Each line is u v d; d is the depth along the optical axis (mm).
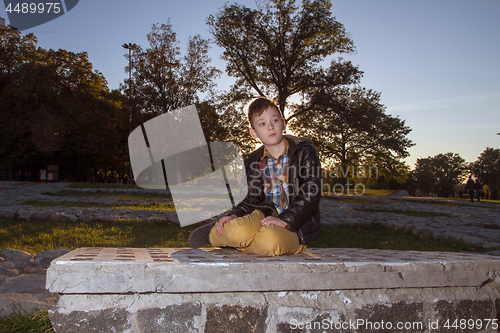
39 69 29000
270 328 1515
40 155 31328
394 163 31062
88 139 30188
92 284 1367
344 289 1544
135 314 1428
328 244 5652
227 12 27016
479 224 8867
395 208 14758
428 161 90125
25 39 32156
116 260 1442
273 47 27859
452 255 1982
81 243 5012
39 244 4848
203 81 28547
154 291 1403
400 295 1625
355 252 2182
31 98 28156
